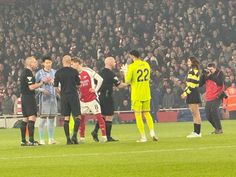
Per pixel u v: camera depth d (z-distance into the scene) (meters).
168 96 75.31
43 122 40.44
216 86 45.00
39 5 96.56
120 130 57.31
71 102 38.00
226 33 83.12
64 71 38.09
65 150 33.31
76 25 91.44
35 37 91.94
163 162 25.58
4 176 22.94
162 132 50.81
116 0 91.69
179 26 85.44
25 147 37.03
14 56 88.81
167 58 79.88
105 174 22.69
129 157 28.23
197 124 41.03
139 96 37.97
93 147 34.56
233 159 26.05
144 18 87.56
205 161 25.50
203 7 85.94
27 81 38.53
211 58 79.69
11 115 76.25
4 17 96.19
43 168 25.02
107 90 40.47
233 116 73.00
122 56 81.75
